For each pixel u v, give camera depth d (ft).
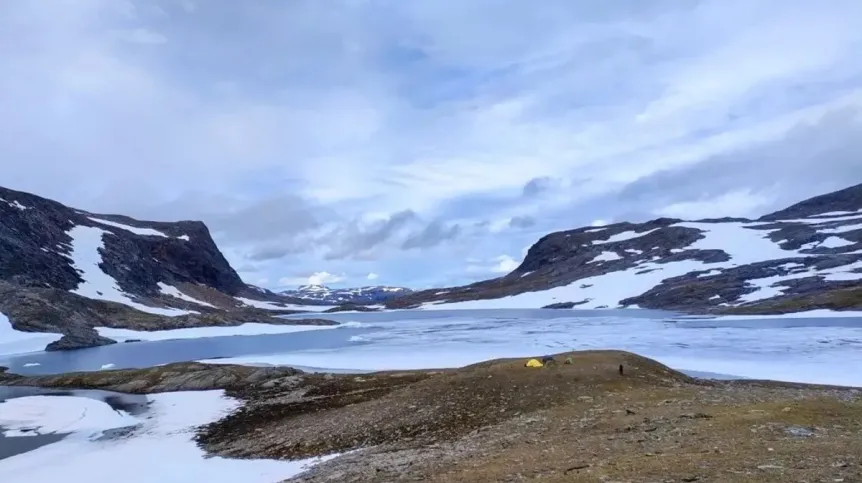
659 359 180.55
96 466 88.02
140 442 102.99
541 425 79.71
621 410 83.41
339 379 158.92
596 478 44.83
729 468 43.50
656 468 46.26
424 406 102.27
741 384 118.01
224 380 164.76
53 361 241.35
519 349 234.38
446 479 53.67
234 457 88.74
